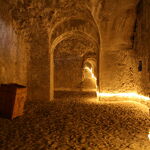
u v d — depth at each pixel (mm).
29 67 8664
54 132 3887
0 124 4461
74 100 9219
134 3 7371
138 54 7684
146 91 6688
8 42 6398
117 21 7898
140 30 7367
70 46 14961
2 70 5887
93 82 17500
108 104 7605
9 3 6395
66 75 15617
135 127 4242
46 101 8594
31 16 7797
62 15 8352
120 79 8500
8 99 5000
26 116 5391
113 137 3562
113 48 8477
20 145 3143
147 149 2982
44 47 8617
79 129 4105
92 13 7758
